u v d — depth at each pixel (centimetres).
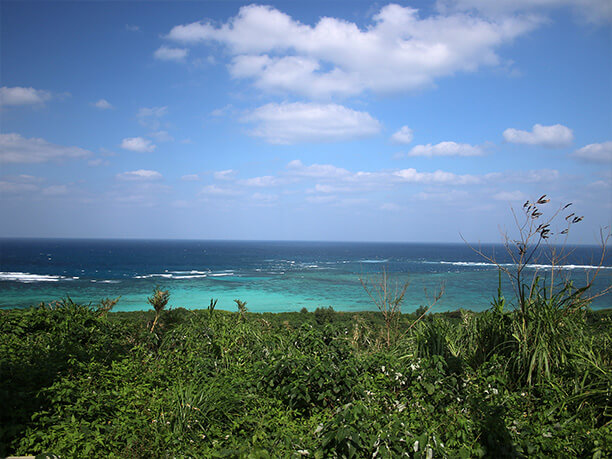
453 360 509
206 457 363
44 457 331
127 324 752
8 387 412
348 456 347
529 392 448
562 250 511
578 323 512
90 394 437
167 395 467
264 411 456
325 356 510
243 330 739
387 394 462
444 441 381
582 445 356
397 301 718
